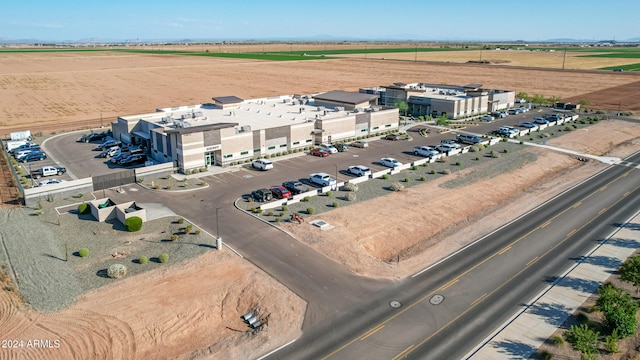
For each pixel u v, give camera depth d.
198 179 71.62
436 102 122.06
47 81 199.62
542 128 110.56
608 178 74.44
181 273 43.59
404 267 46.09
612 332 34.88
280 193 62.84
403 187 67.38
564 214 59.62
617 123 117.06
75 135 105.25
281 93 175.62
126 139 93.12
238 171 75.81
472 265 46.53
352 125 97.00
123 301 39.19
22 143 91.31
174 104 152.50
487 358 33.34
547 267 46.12
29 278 42.53
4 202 61.88
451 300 40.41
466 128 109.56
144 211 54.81
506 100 134.75
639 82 193.00
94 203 57.34
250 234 51.94
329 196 63.88
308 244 49.66
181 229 53.03
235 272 43.88
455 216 59.22
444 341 35.16
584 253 49.03
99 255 46.91
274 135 84.31
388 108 107.00
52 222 55.16
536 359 33.22
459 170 77.38
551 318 37.94
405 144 94.62
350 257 47.28
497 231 54.75
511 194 67.69
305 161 81.94
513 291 41.84
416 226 55.78
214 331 36.53
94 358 33.03
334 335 35.69
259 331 36.19
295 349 34.19
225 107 105.31
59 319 36.88
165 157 80.19
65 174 76.06
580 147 93.75
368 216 57.59
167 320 37.03
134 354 33.66
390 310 38.84
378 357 33.41
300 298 40.12
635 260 42.22
